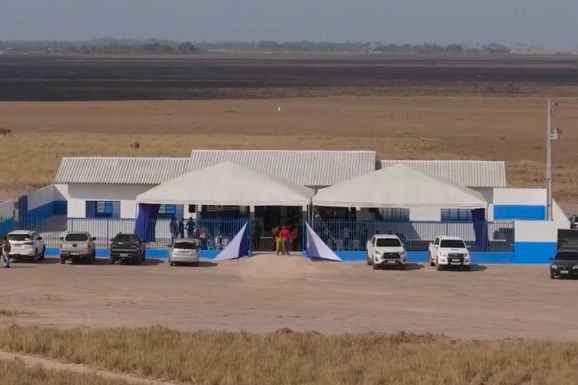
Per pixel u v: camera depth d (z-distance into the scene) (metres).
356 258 93.62
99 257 94.69
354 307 68.44
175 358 47.47
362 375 45.19
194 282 79.38
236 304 69.12
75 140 184.38
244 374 44.56
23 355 49.28
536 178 143.88
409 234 97.44
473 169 108.62
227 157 109.56
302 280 81.25
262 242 101.44
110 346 50.19
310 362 47.44
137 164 108.25
